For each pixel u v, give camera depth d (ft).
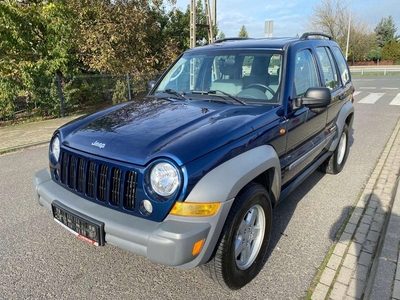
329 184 15.49
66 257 9.93
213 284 8.75
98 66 39.27
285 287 8.59
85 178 7.95
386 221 11.71
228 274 7.81
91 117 9.86
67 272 9.23
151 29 45.96
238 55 11.44
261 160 8.14
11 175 17.12
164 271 9.29
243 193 7.84
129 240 6.92
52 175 9.21
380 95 47.85
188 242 6.59
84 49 39.70
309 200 13.79
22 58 34.86
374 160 18.98
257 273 9.10
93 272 9.24
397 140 23.25
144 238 6.71
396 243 9.76
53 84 34.73
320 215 12.48
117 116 9.50
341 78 15.92
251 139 8.23
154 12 48.16
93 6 40.22
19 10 33.81
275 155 8.84
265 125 8.87
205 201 6.81
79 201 8.00
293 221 12.03
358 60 166.91
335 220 12.09
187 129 8.03
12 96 32.22
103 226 7.20
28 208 13.15
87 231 7.50
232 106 9.84
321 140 13.32
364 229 11.39
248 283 8.75
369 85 63.21
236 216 7.53
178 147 7.05
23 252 10.16
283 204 13.43
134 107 10.34
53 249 10.34
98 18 40.70
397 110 35.53
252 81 10.72
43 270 9.31
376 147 21.61
